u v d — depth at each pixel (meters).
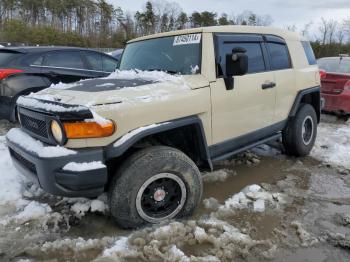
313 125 5.58
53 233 3.22
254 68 4.45
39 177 3.02
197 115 3.60
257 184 4.42
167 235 3.12
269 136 4.87
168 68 3.97
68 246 3.00
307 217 3.59
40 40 38.22
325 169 5.04
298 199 4.01
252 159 5.29
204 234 3.12
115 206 3.13
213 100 3.72
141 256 2.88
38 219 3.41
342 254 2.98
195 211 3.63
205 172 4.68
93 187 2.98
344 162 5.27
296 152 5.37
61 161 2.87
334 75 8.11
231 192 4.18
